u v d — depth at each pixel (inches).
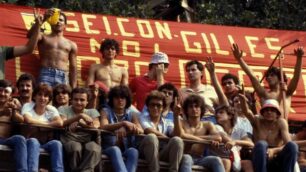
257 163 759.1
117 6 1031.0
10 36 865.5
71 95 759.1
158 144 742.5
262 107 788.0
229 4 1075.3
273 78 839.7
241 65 848.3
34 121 731.4
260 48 923.4
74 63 847.1
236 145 770.8
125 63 885.2
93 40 884.6
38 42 840.3
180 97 807.7
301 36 936.9
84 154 722.8
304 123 810.8
